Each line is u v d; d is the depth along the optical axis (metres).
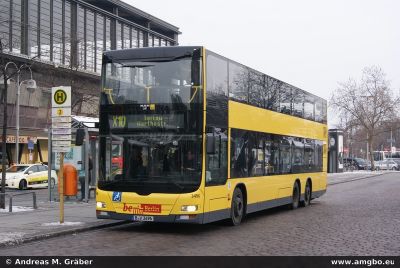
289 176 18.50
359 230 13.46
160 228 13.81
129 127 12.65
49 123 40.41
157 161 12.33
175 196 12.06
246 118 14.88
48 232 12.12
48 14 39.75
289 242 11.41
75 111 38.41
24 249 10.44
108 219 13.82
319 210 19.12
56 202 20.36
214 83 12.95
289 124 18.67
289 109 18.75
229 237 12.16
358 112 70.88
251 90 15.36
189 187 12.09
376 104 70.44
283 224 14.75
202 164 12.17
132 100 12.70
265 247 10.73
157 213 12.15
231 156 13.78
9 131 36.84
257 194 15.55
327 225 14.52
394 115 71.12
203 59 12.44
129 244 11.09
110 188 12.66
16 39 36.94
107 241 11.51
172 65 12.54
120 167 12.62
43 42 39.25
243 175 14.56
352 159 78.75
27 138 38.44
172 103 12.39
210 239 11.84
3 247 10.65
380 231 13.27
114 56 13.02
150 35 52.50
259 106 15.91
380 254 9.98
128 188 12.47
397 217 16.64
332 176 51.94
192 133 12.23
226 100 13.59
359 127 83.38
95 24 44.56
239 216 14.42
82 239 11.81
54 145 13.71
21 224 13.55
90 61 43.47
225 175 13.41
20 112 38.03
